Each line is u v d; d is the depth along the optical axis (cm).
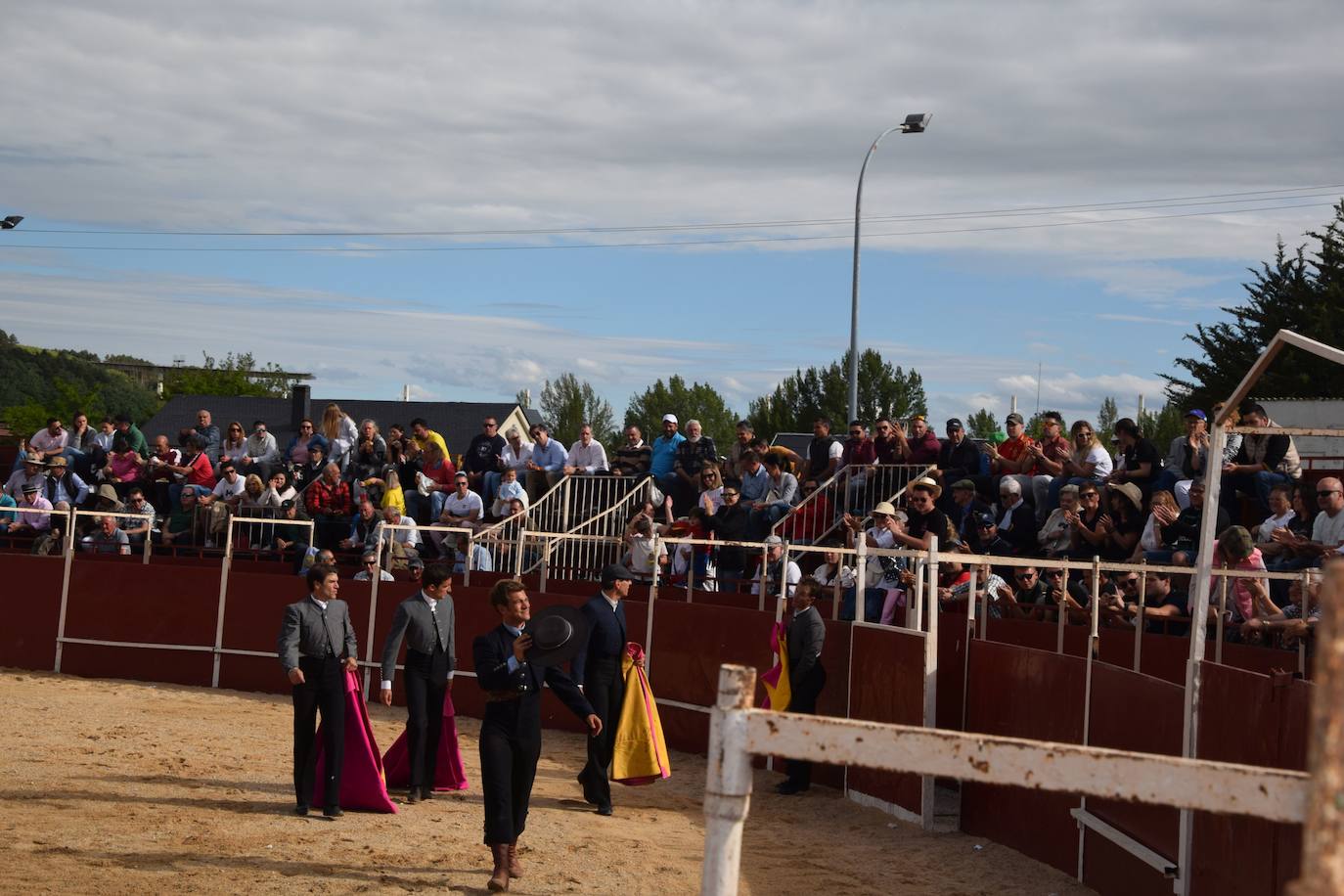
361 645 1736
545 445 2097
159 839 891
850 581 1453
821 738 279
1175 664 1160
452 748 1113
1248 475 1395
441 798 1093
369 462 2111
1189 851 766
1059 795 973
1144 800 264
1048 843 988
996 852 1030
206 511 2052
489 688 832
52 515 2134
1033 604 1341
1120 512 1389
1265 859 677
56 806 975
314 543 1983
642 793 1212
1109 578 1347
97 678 1839
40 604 1872
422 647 1082
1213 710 754
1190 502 1384
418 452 2078
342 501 1998
